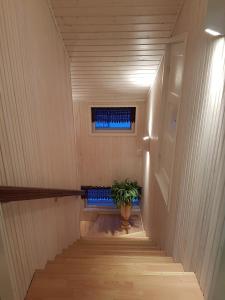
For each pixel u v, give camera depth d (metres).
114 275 1.88
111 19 2.83
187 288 1.79
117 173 5.76
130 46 3.25
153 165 4.12
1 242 1.31
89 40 3.13
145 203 5.21
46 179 2.30
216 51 1.59
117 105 5.08
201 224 1.81
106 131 5.38
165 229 3.13
